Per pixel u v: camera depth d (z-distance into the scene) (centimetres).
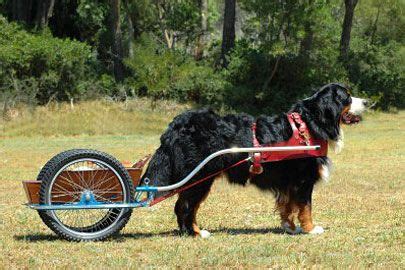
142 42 4250
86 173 750
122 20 4322
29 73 3328
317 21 3778
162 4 4678
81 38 4409
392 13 5291
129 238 789
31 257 676
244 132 800
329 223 909
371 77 4391
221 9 6041
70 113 3134
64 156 744
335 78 4066
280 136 805
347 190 1261
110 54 3956
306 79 3962
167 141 785
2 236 795
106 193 761
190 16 4638
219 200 1108
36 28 3878
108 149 2205
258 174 807
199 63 4306
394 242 762
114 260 661
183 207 797
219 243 750
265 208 1034
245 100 3822
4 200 1127
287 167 804
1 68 3222
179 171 782
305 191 816
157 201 775
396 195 1190
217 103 3769
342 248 728
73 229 764
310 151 800
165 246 732
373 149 2152
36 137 2700
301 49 3947
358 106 835
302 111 823
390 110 4328
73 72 3406
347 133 2850
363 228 866
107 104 3447
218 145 785
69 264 647
